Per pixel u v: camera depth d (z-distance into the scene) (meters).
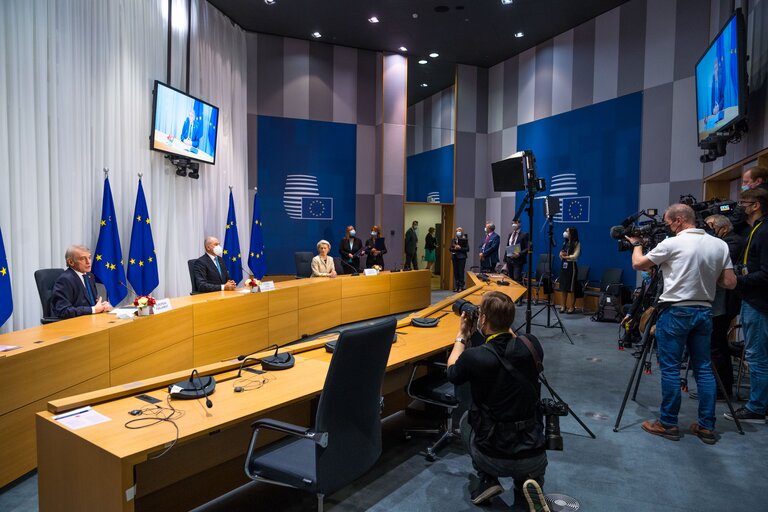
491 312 2.12
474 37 9.18
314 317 6.36
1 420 2.52
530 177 3.92
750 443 3.09
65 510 1.79
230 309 4.88
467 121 10.73
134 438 1.70
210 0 7.63
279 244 9.39
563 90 8.97
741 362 3.93
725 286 3.06
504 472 2.11
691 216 3.13
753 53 4.81
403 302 8.12
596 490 2.54
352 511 2.36
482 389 2.12
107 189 5.24
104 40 5.35
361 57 9.89
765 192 3.15
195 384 2.17
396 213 10.07
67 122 4.79
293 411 2.78
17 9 4.22
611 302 7.29
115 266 5.29
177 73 6.83
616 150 8.01
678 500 2.44
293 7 7.93
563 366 4.89
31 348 2.69
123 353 3.42
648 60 7.49
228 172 8.27
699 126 5.77
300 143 9.47
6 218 4.11
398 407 3.72
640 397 3.98
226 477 2.46
